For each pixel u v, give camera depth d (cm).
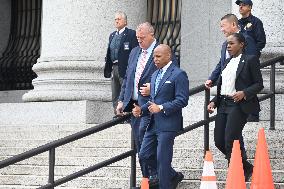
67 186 1266
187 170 1183
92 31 1769
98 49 1769
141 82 1140
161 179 1064
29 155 1030
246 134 1309
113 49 1430
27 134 1616
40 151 1040
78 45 1769
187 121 1537
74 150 1421
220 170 1165
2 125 1783
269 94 1292
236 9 1560
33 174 1374
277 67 1473
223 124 1104
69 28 1775
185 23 1941
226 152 1098
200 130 1382
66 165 1391
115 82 1441
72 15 1773
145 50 1148
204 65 1898
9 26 2281
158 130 1066
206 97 1176
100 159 1366
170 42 1978
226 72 1102
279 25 1510
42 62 1800
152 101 1080
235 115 1084
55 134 1574
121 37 1417
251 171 1109
